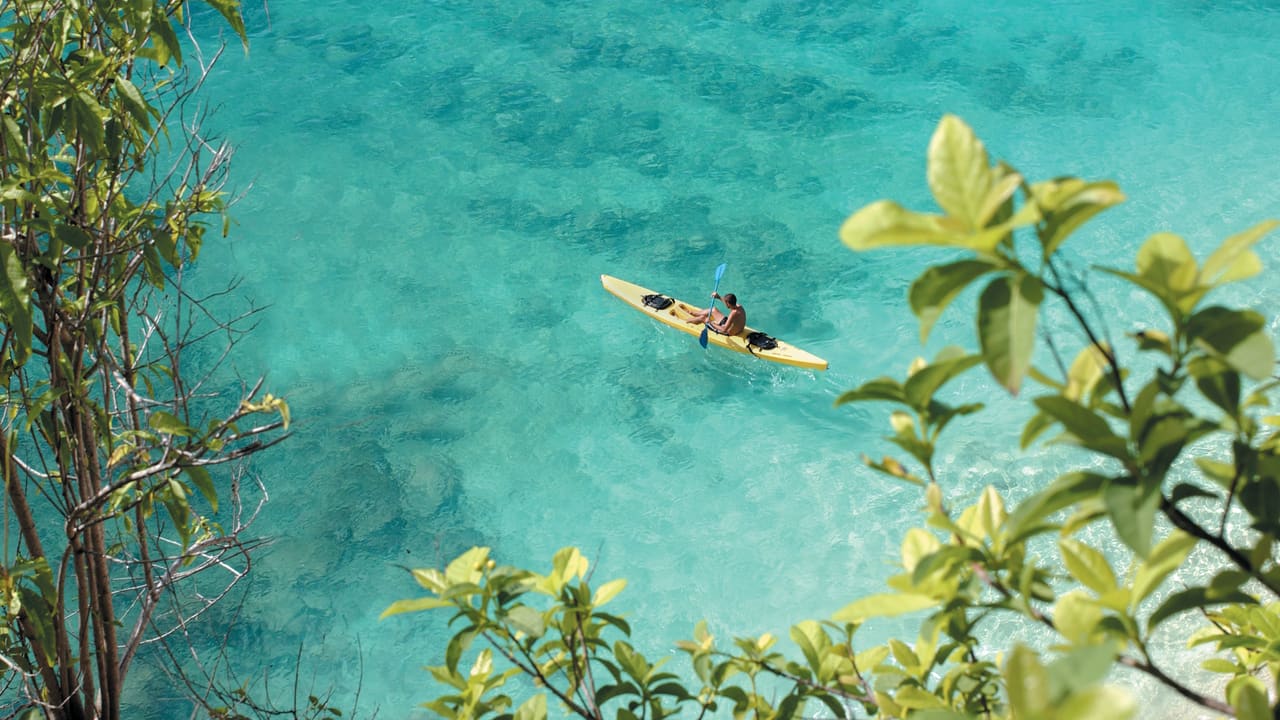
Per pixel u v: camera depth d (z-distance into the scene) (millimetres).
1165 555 2043
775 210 19969
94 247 5246
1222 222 18703
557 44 25953
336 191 20703
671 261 18672
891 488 13633
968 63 24656
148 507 5555
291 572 12773
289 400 15500
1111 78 23828
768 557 12906
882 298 17406
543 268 18594
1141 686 9664
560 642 3320
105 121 5379
